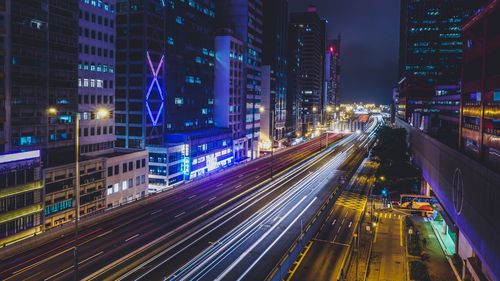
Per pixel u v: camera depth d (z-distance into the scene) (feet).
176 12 498.69
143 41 443.32
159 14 464.24
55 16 315.17
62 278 183.01
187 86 533.14
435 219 323.16
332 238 266.57
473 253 215.72
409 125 590.14
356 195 394.32
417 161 446.19
